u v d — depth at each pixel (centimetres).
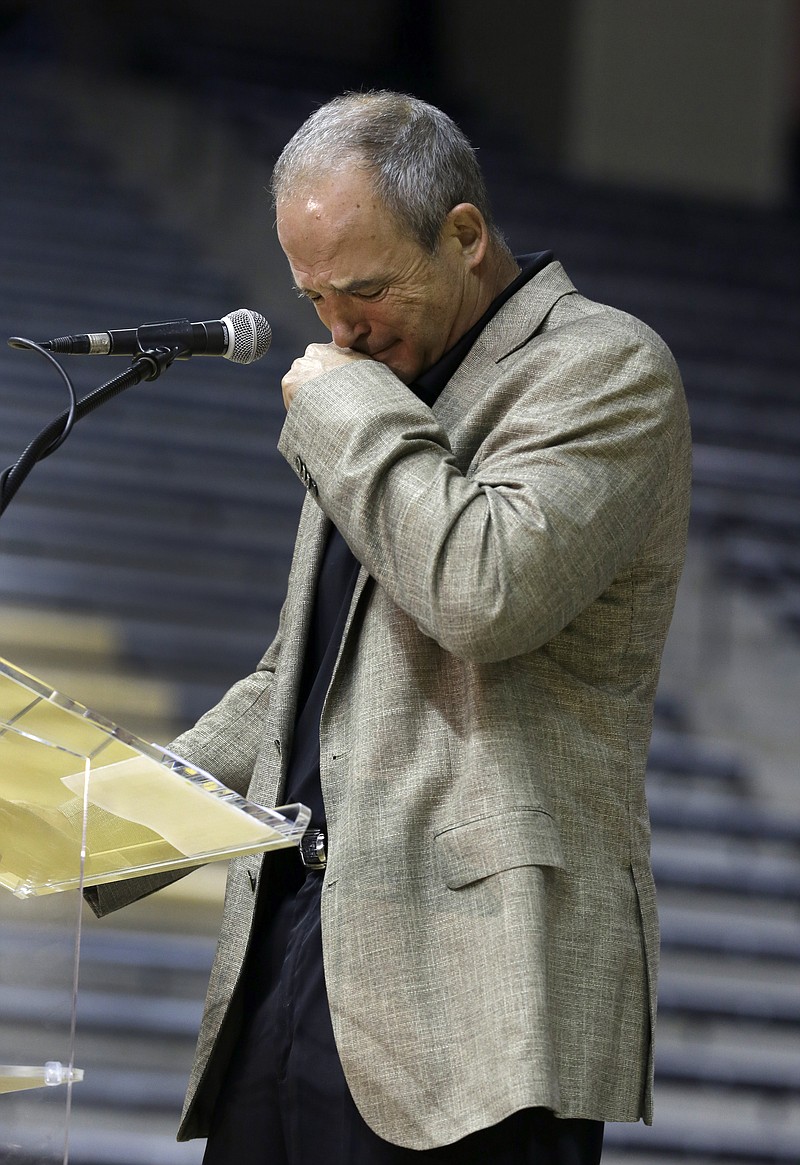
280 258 1869
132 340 356
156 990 877
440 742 337
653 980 342
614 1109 330
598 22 2570
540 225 2134
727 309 1942
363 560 332
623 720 351
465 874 325
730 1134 848
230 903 372
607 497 331
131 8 2780
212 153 2095
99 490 1321
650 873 351
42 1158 289
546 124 2670
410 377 374
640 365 345
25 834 300
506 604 316
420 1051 316
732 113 2580
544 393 343
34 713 282
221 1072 366
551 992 322
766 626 1305
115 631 1138
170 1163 780
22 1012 292
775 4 2578
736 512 1377
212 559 1268
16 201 1942
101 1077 826
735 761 1124
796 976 960
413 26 2995
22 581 1175
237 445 1427
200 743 406
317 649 380
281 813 315
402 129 361
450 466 334
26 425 1360
